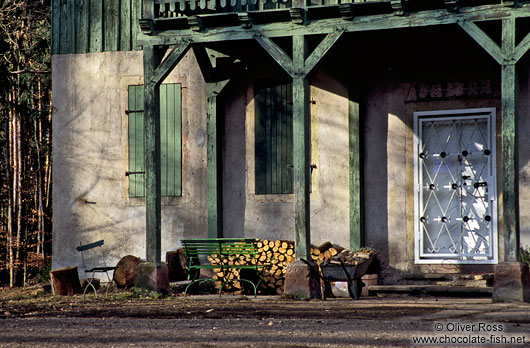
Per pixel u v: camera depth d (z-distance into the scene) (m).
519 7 10.31
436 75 12.76
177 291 12.79
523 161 12.23
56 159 14.47
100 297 11.81
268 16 11.34
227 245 12.05
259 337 7.11
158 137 11.82
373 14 10.95
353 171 12.99
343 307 9.73
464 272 12.47
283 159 13.48
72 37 14.52
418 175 12.81
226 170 13.76
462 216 12.59
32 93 21.19
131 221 14.12
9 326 8.14
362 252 12.40
